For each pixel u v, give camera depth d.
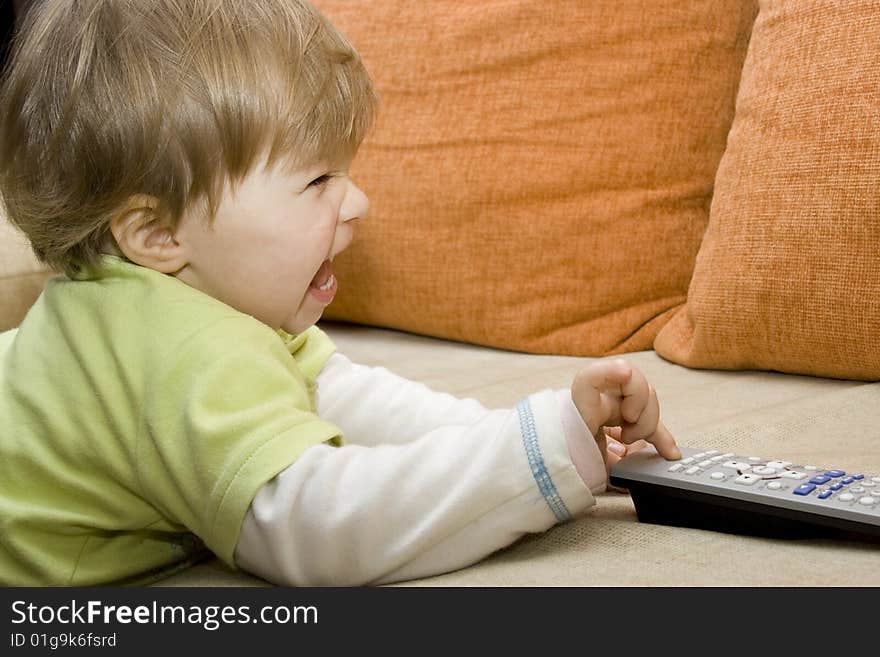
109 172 0.70
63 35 0.72
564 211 1.23
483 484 0.62
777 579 0.57
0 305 1.22
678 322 1.17
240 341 0.67
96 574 0.69
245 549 0.63
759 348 1.05
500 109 1.25
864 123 0.96
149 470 0.64
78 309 0.70
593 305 1.22
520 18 1.25
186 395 0.64
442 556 0.63
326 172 0.75
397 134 1.31
